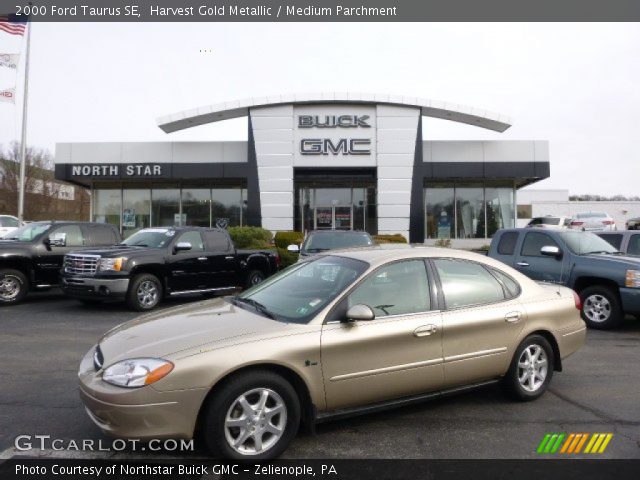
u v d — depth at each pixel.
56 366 6.00
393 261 4.35
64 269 10.08
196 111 22.12
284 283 4.70
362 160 22.64
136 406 3.25
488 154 23.33
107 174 23.12
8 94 22.64
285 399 3.61
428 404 4.77
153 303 10.09
